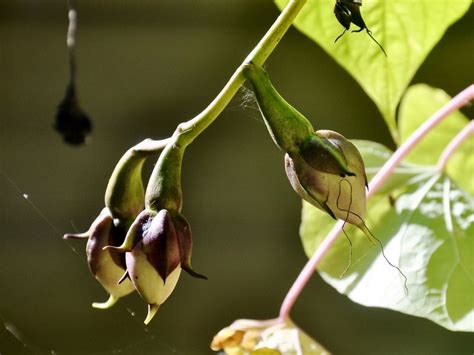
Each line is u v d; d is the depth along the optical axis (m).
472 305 0.47
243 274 1.06
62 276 1.02
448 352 0.91
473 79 0.97
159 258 0.39
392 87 0.50
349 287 0.49
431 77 0.97
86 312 0.99
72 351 0.97
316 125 1.06
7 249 1.03
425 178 0.50
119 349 0.98
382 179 0.49
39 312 1.00
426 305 0.47
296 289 0.49
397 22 0.49
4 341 0.81
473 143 0.54
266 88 0.39
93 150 1.06
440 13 0.49
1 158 1.06
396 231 0.49
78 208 1.05
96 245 0.41
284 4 0.48
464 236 0.48
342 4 0.40
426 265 0.48
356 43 0.49
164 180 0.39
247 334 0.49
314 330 1.01
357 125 1.06
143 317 0.98
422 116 0.56
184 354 1.01
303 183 0.39
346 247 0.49
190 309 1.04
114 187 0.41
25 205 1.05
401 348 0.94
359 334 0.98
